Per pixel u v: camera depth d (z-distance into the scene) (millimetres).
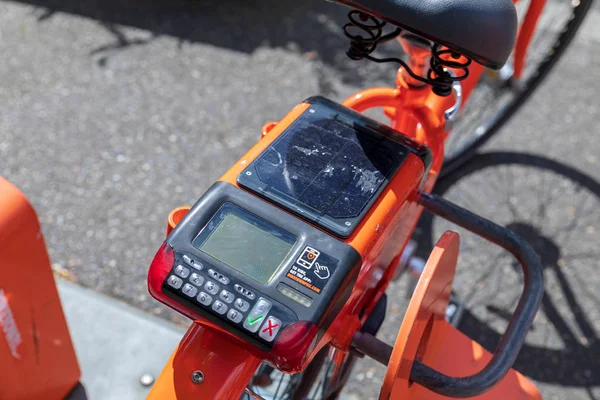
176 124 3033
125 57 3355
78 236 2564
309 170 1146
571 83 3447
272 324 981
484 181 2949
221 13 3674
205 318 1015
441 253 1118
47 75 3225
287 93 3262
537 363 2330
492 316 2457
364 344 1250
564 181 2969
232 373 1063
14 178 2750
